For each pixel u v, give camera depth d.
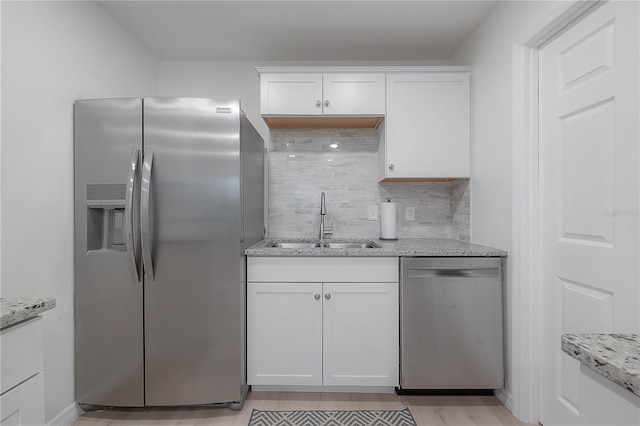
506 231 1.82
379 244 2.25
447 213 2.68
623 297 1.19
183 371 1.77
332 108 2.27
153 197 1.73
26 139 1.50
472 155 2.25
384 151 2.30
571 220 1.45
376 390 1.99
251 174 2.12
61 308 1.68
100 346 1.76
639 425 0.56
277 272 1.92
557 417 1.55
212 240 1.77
